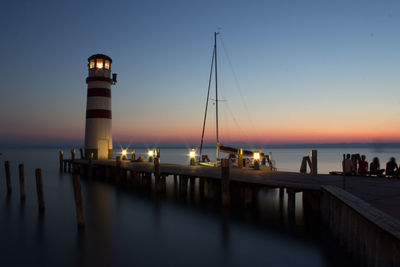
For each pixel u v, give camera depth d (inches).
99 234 529.0
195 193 883.4
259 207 690.8
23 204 784.9
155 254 435.8
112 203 773.9
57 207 754.8
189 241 484.7
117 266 399.5
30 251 456.8
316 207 571.2
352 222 351.9
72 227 573.0
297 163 2910.9
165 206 723.4
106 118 1510.8
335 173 727.7
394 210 342.3
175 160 3344.0
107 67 1531.7
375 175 678.5
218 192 801.6
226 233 514.3
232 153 1139.9
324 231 478.3
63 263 414.0
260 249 438.3
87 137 1497.3
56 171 1768.0
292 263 386.9
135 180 1031.6
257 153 872.3
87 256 435.2
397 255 234.5
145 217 632.4
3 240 506.0
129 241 491.5
